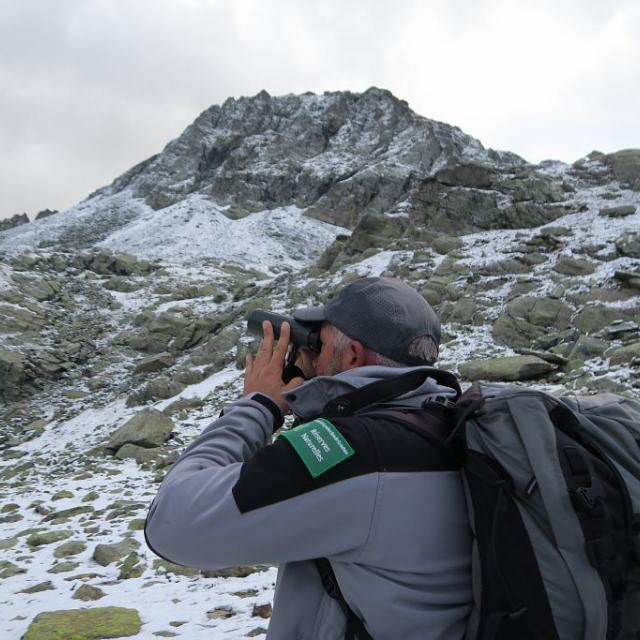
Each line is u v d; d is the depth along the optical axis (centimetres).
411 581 107
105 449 1295
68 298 2947
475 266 1870
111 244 6869
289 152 9162
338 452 105
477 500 105
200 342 2342
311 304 2162
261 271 4609
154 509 114
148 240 6481
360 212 7219
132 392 1919
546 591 96
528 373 1201
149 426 1283
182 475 115
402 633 106
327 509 103
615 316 1367
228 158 9062
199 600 438
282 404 133
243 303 2564
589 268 1638
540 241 1939
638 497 105
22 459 1481
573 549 97
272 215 7362
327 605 114
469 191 2519
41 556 593
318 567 116
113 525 691
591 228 1992
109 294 3116
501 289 1708
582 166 2723
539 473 101
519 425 108
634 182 2428
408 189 7406
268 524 102
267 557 105
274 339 142
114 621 389
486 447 108
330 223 7244
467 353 1430
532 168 2694
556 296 1521
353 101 10662
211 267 4147
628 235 1731
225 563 108
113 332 2650
